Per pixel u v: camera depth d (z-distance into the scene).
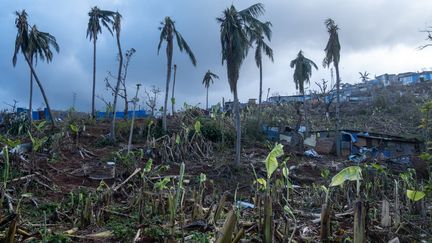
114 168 15.77
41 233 7.45
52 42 28.97
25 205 10.55
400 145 27.52
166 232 7.35
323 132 32.09
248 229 7.16
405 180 11.12
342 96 62.59
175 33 25.94
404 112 45.50
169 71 26.05
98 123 30.16
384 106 48.94
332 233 7.37
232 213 4.63
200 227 7.85
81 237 7.61
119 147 22.39
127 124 26.20
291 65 37.03
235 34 20.05
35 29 26.95
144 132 25.22
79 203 10.07
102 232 7.97
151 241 7.26
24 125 23.97
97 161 18.14
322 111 48.91
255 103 42.94
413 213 8.86
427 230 7.66
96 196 11.36
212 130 25.62
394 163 21.14
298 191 14.75
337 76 32.19
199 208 8.73
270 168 5.80
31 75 28.62
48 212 10.12
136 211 9.67
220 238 4.61
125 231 7.71
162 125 26.16
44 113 35.12
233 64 20.25
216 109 28.42
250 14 20.52
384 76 76.25
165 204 9.32
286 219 6.66
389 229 7.06
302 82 35.84
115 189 12.31
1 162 13.03
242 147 25.61
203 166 19.36
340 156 27.66
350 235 7.09
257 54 31.84
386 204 7.73
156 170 15.65
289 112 42.53
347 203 10.43
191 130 24.23
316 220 8.30
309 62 36.03
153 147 20.34
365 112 48.44
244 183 17.39
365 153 23.44
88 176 15.30
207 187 15.85
